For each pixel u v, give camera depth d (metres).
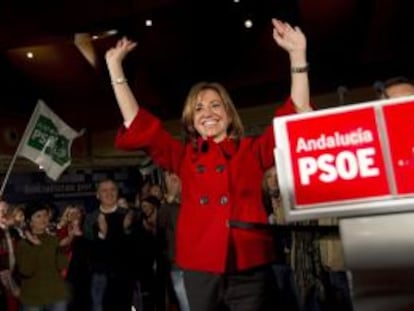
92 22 6.90
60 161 5.57
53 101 10.41
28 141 5.33
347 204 1.22
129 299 5.34
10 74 9.57
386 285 1.17
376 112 1.24
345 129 1.25
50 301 4.94
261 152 1.79
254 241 1.67
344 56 8.75
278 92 9.88
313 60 8.86
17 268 4.89
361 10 7.49
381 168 1.21
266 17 8.31
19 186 9.16
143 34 8.35
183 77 9.79
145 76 9.52
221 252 1.64
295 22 8.05
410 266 1.16
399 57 8.55
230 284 1.67
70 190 9.77
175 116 10.26
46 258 5.00
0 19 6.77
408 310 1.15
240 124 1.88
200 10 8.09
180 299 4.68
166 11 7.95
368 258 1.18
